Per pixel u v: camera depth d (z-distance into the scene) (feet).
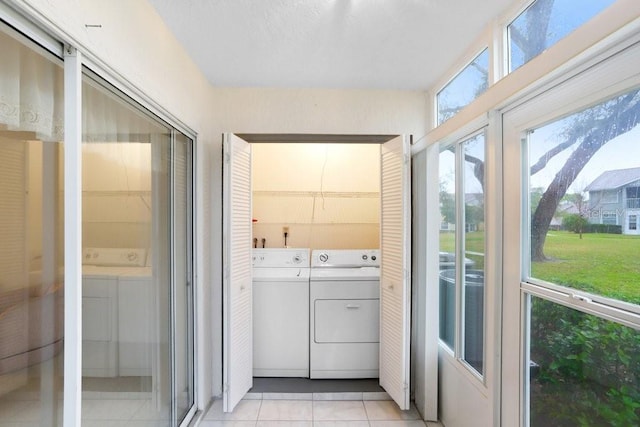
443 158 7.44
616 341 3.31
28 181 3.06
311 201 11.85
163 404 5.99
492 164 5.24
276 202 11.80
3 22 2.77
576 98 3.71
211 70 7.58
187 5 5.27
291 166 11.84
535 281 4.50
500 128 5.14
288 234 11.80
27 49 3.03
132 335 4.94
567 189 3.94
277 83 8.29
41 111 3.19
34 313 3.16
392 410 7.85
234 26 5.87
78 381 3.55
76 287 3.51
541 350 4.38
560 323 4.06
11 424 2.97
